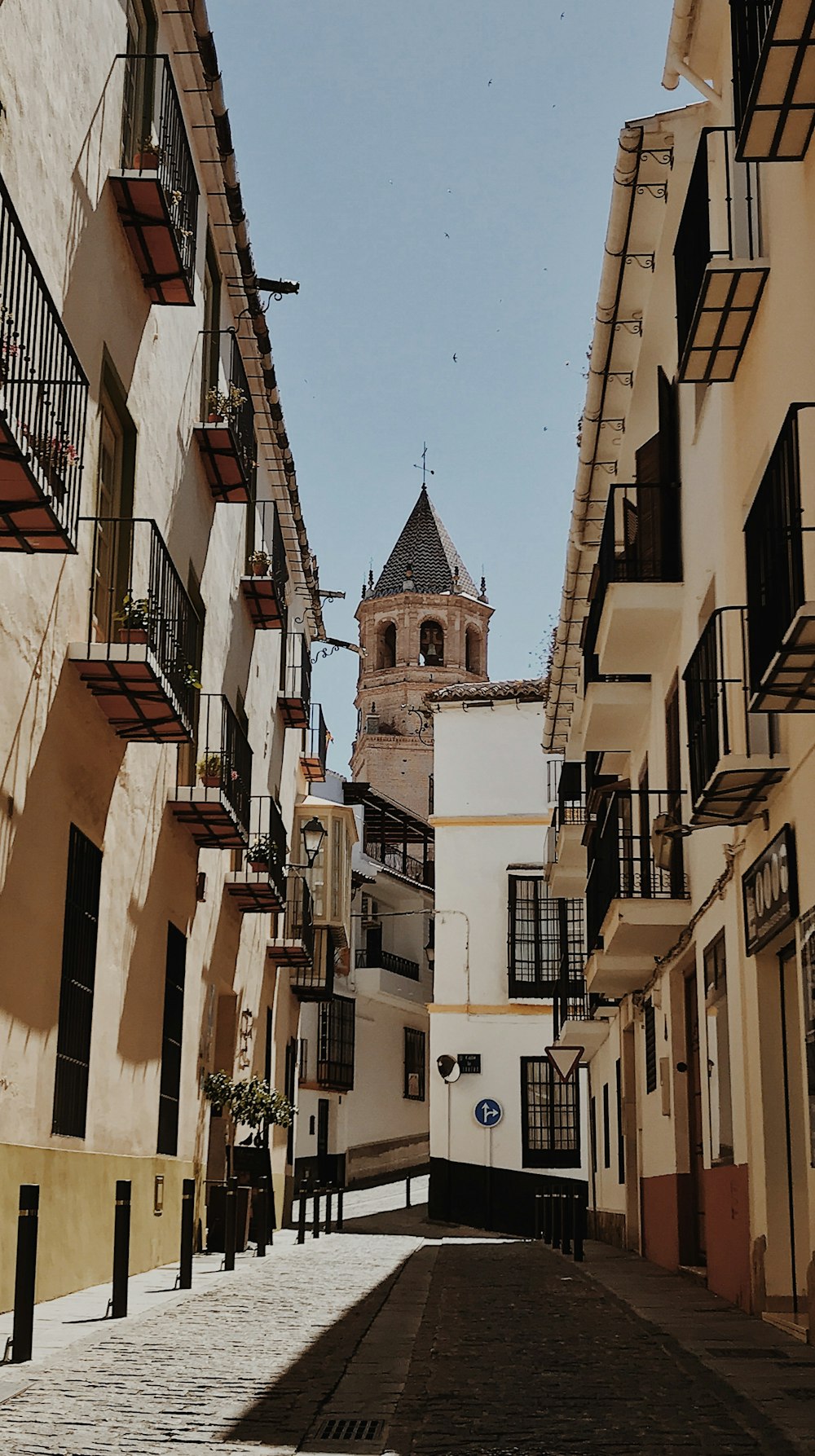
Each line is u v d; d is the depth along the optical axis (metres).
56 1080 12.15
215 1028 20.30
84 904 13.02
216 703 19.02
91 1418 6.74
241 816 18.75
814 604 7.96
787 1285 11.00
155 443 15.31
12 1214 10.65
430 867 53.97
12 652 10.66
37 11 10.77
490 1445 6.23
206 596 18.56
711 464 13.06
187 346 16.92
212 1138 20.03
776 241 10.24
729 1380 7.71
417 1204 37.88
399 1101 49.31
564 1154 31.89
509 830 33.62
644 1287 13.92
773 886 10.62
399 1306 11.73
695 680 12.01
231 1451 6.08
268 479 24.08
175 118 14.64
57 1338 9.31
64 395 10.26
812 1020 9.56
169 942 16.92
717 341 11.30
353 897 46.38
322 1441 6.32
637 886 18.16
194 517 17.58
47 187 11.19
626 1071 21.19
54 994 11.76
